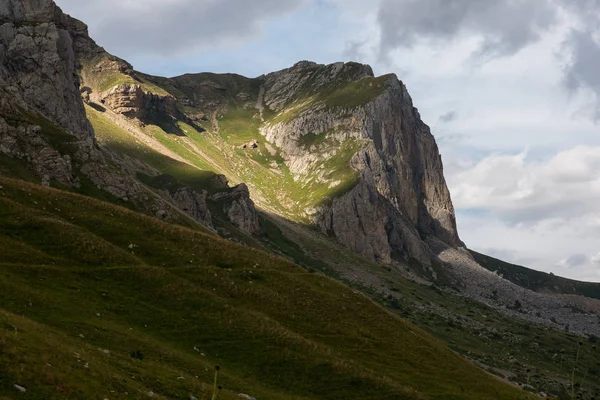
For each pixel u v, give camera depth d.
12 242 65.88
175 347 58.16
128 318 60.62
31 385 34.75
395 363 73.19
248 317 68.06
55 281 61.72
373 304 91.50
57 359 39.44
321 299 83.81
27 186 84.06
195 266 78.81
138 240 80.81
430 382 70.44
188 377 49.09
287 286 83.56
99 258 69.88
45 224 71.62
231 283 77.38
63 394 35.34
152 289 67.81
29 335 41.53
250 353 61.50
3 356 36.25
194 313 66.00
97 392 37.34
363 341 76.06
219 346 61.44
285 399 53.78
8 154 132.50
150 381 44.12
